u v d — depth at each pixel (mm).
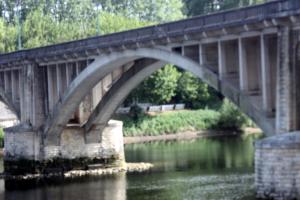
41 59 70125
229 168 69188
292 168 41344
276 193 41719
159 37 52938
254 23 44594
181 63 52031
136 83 66625
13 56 74250
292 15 42281
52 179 69000
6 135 74062
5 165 73875
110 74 68875
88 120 72562
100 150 74188
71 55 64562
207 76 49688
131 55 57438
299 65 43219
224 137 111562
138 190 59375
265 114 45062
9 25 148125
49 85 71000
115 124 74875
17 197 59469
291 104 43125
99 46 60156
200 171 68312
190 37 50062
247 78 46781
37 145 72188
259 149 42438
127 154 87062
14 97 77000
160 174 68188
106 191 60125
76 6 161000
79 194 59438
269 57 45656
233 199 51594
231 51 48812
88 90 67500
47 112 72000
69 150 73062
